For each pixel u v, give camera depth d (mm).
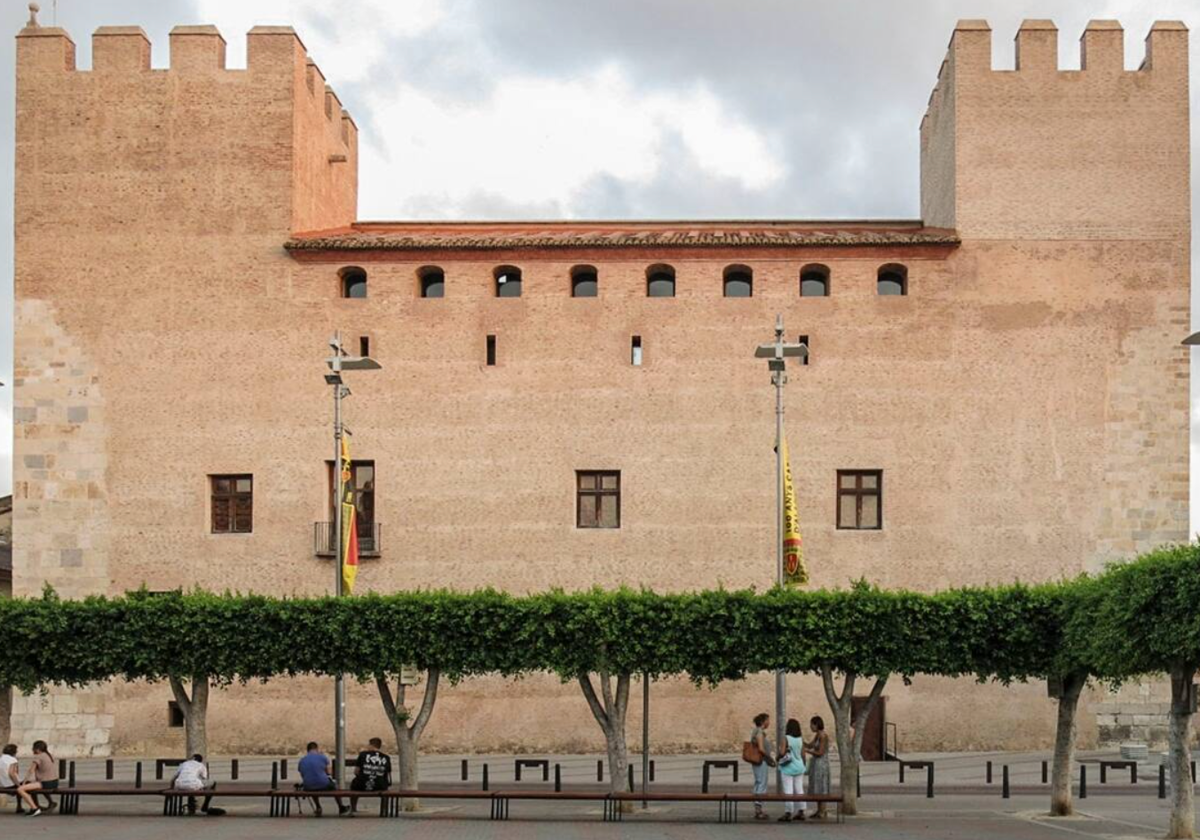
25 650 33156
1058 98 47000
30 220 47719
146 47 48625
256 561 46375
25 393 47188
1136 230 46469
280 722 46125
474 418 46781
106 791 32094
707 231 50062
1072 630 29891
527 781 38812
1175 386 45844
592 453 46531
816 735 31828
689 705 45781
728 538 45969
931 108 52688
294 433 46781
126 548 46594
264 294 47312
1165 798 35156
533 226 52312
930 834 28094
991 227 46656
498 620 32562
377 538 46438
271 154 47750
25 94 48062
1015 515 45625
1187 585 26047
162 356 47188
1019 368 46094
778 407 35469
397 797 32031
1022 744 45250
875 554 45656
